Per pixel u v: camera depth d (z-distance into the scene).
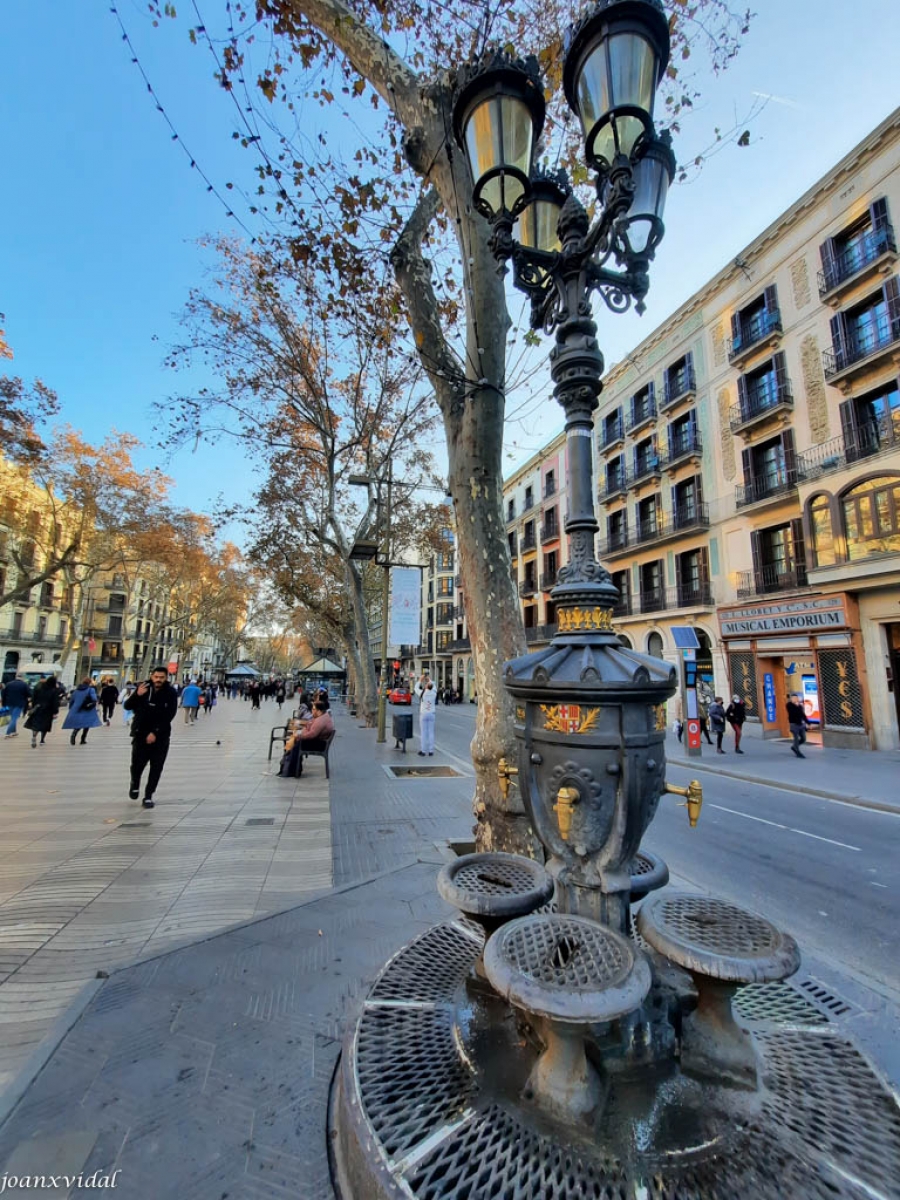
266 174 4.78
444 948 2.68
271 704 38.22
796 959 1.72
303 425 18.58
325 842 5.46
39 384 17.45
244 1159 1.74
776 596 16.66
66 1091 2.00
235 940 3.24
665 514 22.02
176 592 43.94
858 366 14.28
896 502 13.39
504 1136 1.54
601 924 1.85
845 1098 1.72
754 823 7.23
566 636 2.07
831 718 15.02
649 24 2.08
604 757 1.87
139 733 6.91
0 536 29.38
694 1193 1.37
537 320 2.69
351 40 4.62
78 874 4.41
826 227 15.61
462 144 2.65
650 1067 1.81
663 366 22.33
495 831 3.95
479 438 4.37
